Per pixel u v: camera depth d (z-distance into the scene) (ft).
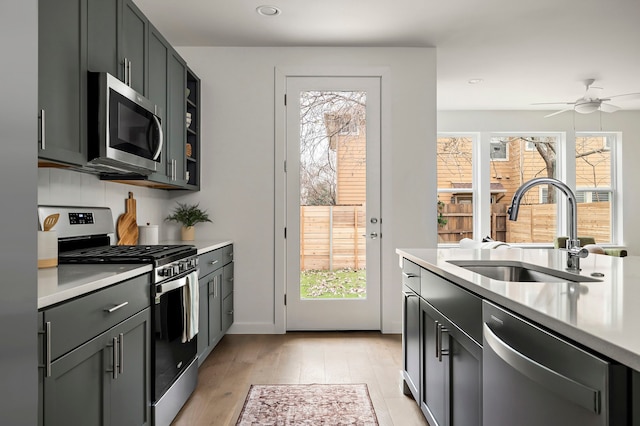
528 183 5.68
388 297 12.89
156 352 6.53
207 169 12.90
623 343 2.35
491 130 21.47
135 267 6.03
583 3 10.29
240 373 9.64
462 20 11.22
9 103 2.58
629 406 2.35
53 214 7.09
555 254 7.79
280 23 11.36
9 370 2.57
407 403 8.11
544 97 19.15
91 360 4.81
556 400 2.92
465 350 4.99
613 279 4.75
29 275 2.79
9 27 2.58
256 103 12.94
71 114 6.02
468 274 5.13
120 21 7.53
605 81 16.57
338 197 13.05
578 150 21.90
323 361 10.42
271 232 12.91
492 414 4.09
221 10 10.61
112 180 8.92
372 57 13.05
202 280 9.59
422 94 13.03
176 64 10.65
